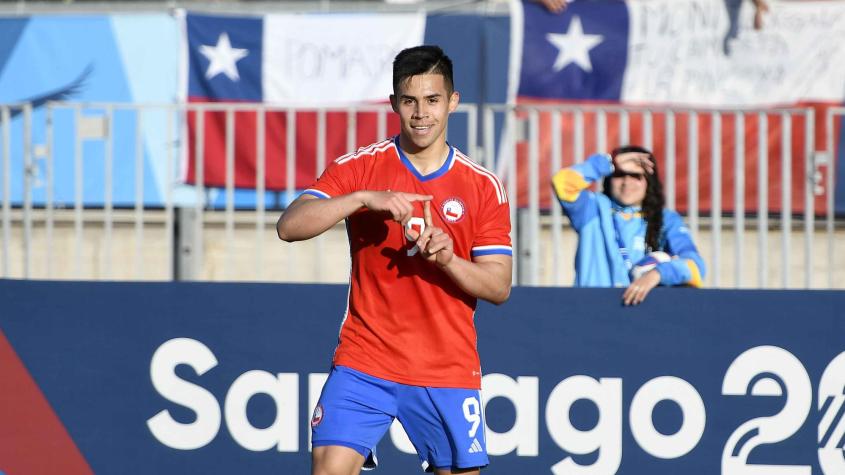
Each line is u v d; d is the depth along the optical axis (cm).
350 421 1320
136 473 1778
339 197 1252
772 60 2705
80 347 1792
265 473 1761
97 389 1788
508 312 1745
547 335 1742
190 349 1778
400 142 1364
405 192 1339
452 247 1259
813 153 2322
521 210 2512
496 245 1353
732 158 2616
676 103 2712
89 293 1794
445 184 1349
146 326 1786
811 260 2334
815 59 2695
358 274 1357
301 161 2672
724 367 1730
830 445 1720
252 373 1769
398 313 1339
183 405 1777
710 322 1733
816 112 2683
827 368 1722
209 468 1770
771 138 2625
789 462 1722
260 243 2367
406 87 1297
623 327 1738
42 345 1795
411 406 1348
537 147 2353
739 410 1727
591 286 1819
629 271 1920
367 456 1368
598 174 1939
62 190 2667
